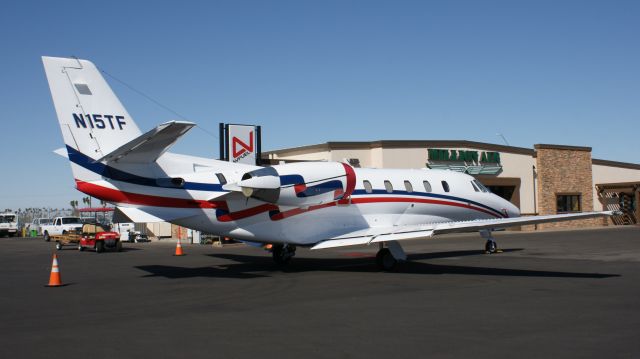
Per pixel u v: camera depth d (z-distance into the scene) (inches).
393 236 565.0
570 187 1652.3
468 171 1424.7
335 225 636.1
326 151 1321.4
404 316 334.0
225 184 569.3
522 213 1545.3
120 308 376.8
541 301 383.2
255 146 1103.6
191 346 266.4
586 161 1702.8
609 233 1325.0
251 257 802.8
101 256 881.5
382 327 303.4
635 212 1836.9
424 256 776.3
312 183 585.6
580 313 338.0
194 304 387.9
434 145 1381.6
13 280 552.1
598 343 263.7
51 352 259.3
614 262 657.0
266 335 287.3
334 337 281.1
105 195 529.3
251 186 537.0
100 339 283.6
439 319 323.9
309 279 529.3
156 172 546.3
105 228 1067.3
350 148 1325.0
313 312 350.9
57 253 987.9
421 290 444.8
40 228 1995.6
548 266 619.8
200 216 560.1
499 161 1494.8
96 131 541.0
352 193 649.6
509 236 1277.1
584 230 1503.4
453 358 240.8
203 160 579.5
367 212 661.9
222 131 1083.9
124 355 252.1
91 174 530.9
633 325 303.1
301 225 613.0
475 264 656.4
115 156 478.0
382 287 465.7
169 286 486.9
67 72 537.6
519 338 275.0
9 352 260.2
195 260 758.5
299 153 1403.8
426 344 265.0
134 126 559.2
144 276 569.3
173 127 440.8
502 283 482.0
